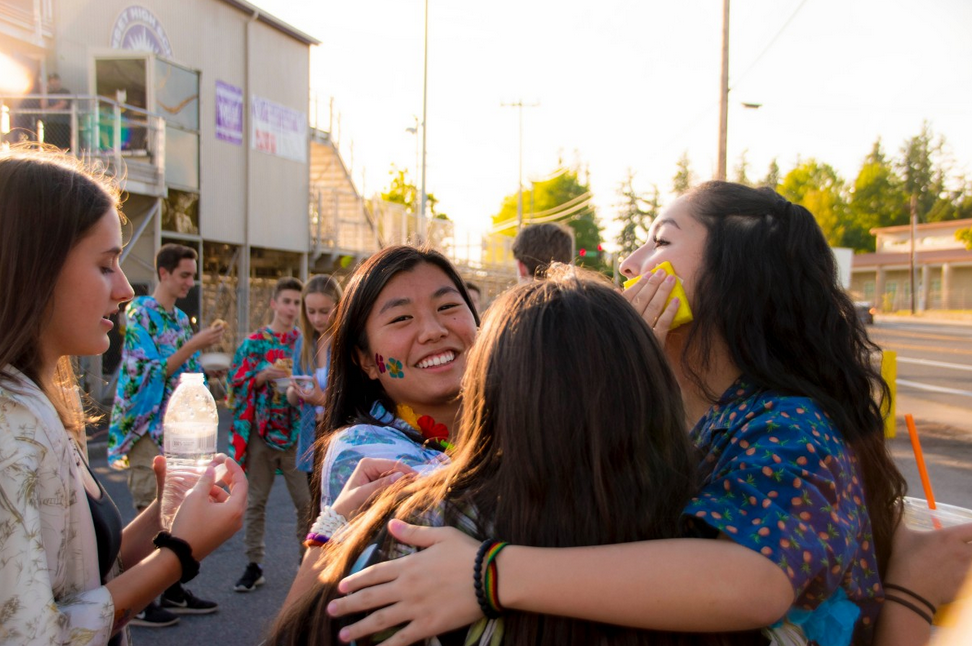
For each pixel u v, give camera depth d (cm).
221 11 1508
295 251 1764
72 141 1078
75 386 164
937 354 2042
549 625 103
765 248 141
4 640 115
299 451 404
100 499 154
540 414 107
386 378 174
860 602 130
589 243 6712
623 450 107
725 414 133
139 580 144
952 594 140
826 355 137
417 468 150
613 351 109
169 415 210
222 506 156
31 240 133
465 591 103
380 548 114
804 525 106
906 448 853
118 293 149
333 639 110
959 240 5247
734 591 99
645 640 103
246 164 1584
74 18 1229
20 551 118
